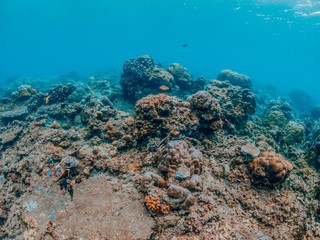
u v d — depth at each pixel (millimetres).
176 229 4512
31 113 11977
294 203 5438
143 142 7609
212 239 4273
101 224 4781
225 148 7578
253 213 5008
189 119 7766
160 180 5266
